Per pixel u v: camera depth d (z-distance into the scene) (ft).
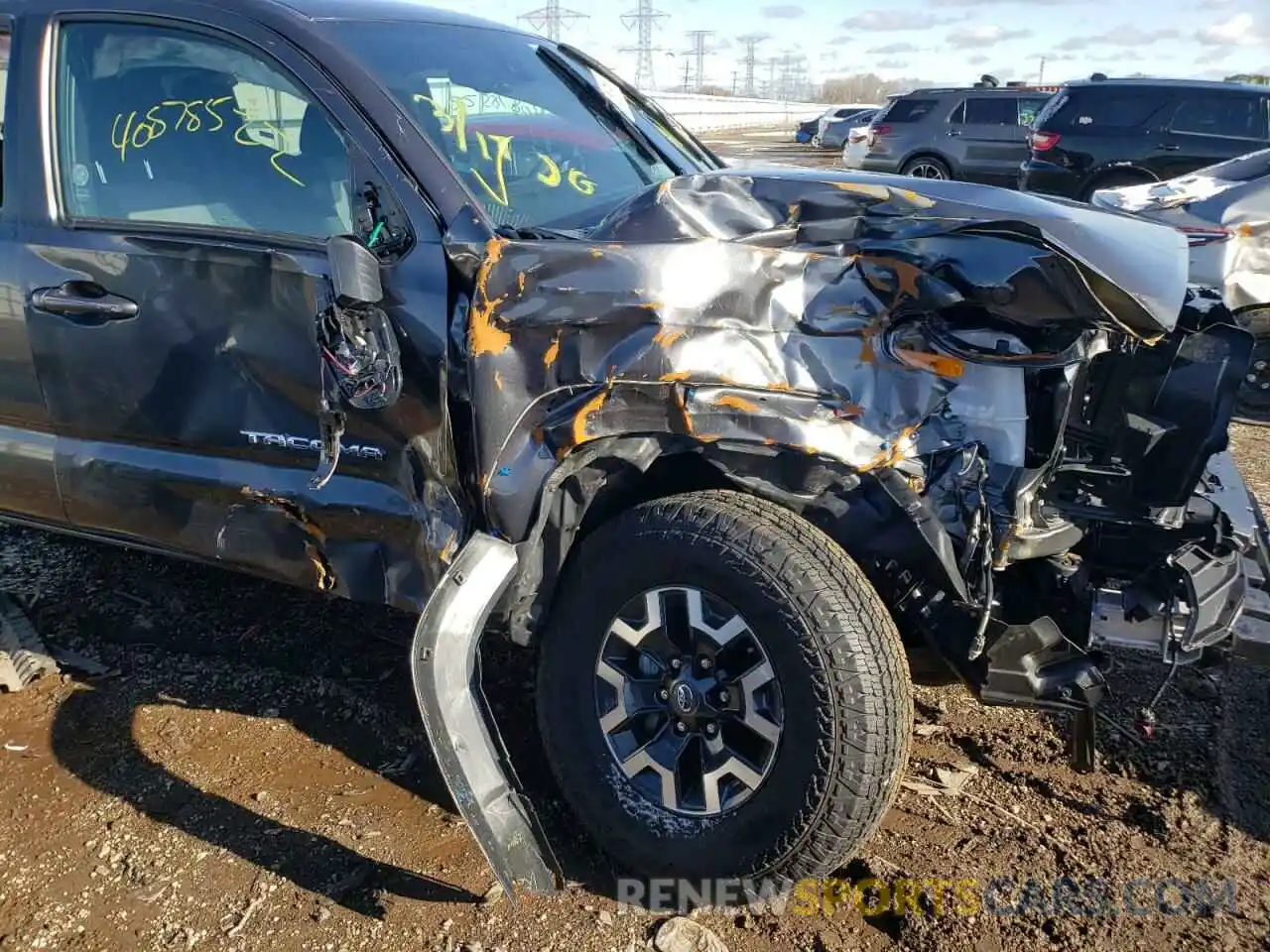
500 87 10.42
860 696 7.34
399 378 8.43
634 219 8.32
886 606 8.50
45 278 10.14
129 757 10.03
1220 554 8.46
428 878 8.48
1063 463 8.44
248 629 12.35
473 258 8.15
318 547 9.40
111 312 9.80
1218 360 8.36
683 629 8.11
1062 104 39.99
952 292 7.85
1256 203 20.44
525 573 8.34
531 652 11.66
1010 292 7.73
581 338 7.90
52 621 12.47
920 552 7.77
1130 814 9.30
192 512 10.03
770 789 7.68
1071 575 8.41
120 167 10.05
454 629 7.74
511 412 8.07
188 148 9.71
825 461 7.87
